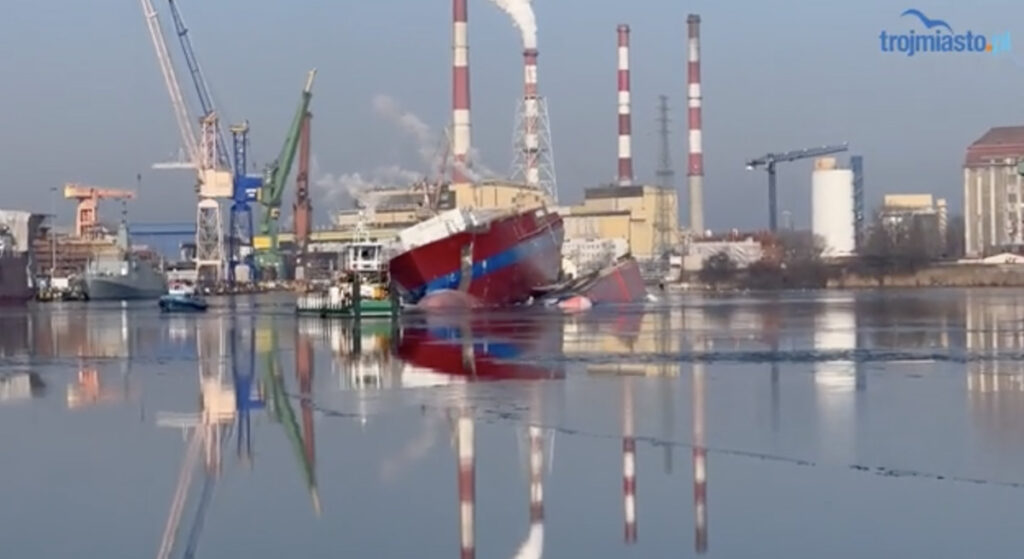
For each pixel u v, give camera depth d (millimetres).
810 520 20094
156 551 18641
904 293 181625
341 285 113625
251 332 86562
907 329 79812
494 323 94250
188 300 138750
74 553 18578
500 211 131875
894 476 24062
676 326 87438
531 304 134625
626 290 154750
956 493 22234
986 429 30422
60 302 194125
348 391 42000
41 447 29469
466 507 21594
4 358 62156
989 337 70188
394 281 118062
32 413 36844
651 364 52938
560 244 148875
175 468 26062
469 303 122812
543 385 43438
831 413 34188
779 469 25000
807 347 63156
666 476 24359
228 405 38312
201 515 21141
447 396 39781
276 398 40125
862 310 114625
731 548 18359
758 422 32406
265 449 28562
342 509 21516
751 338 71812
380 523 20375
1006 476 23922
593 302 136000
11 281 189875
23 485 24188
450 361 55562
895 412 34219
